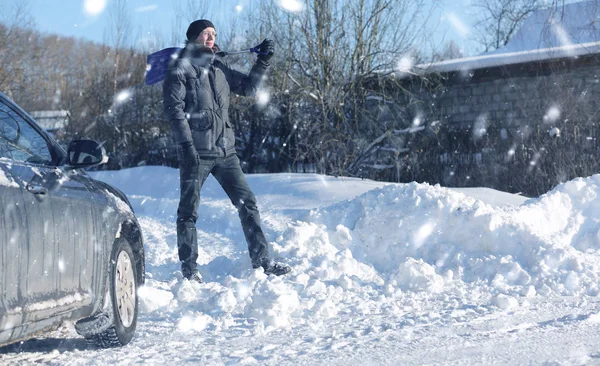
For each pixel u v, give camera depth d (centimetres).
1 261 309
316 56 1872
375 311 539
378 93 1997
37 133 411
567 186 841
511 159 1619
